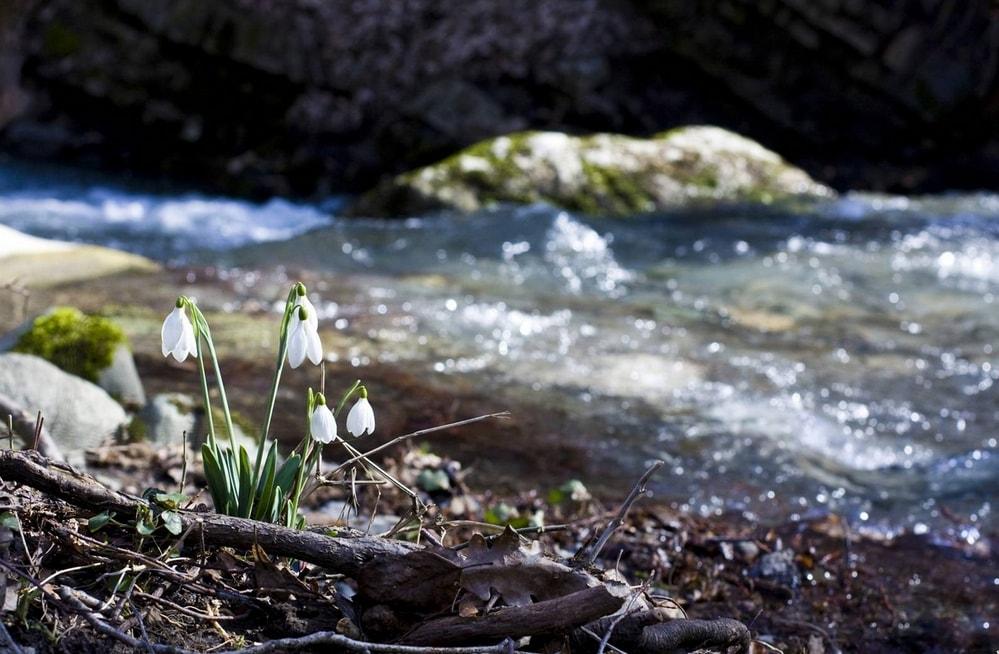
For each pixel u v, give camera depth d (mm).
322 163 4121
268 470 1191
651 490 1604
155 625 1128
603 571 1178
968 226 3455
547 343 2199
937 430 1834
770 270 2889
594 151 3691
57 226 3299
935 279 2824
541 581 1140
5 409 1329
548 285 2711
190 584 1141
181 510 1154
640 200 3572
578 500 1538
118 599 1128
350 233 3205
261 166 4074
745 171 3848
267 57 4074
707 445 1726
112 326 1618
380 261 2914
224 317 2164
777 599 1420
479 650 1105
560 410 1831
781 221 3459
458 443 1666
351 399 1776
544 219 3250
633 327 2348
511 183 3502
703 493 1606
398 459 1589
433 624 1127
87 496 1146
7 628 1095
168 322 1155
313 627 1150
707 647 1184
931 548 1525
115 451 1473
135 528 1158
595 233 3213
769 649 1289
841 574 1466
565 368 2051
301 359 1158
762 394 1959
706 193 3688
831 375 2074
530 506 1526
